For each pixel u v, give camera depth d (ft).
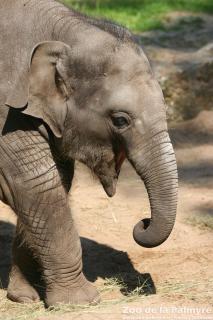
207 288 35.55
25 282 36.09
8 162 32.91
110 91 31.60
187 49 65.10
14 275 36.14
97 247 40.98
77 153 33.22
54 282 34.01
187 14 71.56
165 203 31.19
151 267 38.42
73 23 32.78
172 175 31.19
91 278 37.65
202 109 61.87
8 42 32.48
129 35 32.91
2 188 33.63
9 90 32.12
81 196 47.85
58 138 32.99
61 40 32.50
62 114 32.37
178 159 54.44
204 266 38.09
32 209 33.24
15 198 33.35
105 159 32.89
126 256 39.88
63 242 33.63
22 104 31.68
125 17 69.46
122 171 52.70
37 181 32.89
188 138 58.03
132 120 31.42
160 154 31.19
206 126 59.57
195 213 45.34
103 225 43.86
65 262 33.76
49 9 33.27
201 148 56.13
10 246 41.45
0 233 42.73
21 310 34.91
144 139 31.35
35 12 32.99
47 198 33.09
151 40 66.08
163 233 31.32
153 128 31.27
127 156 31.94
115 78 31.60
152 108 31.32
